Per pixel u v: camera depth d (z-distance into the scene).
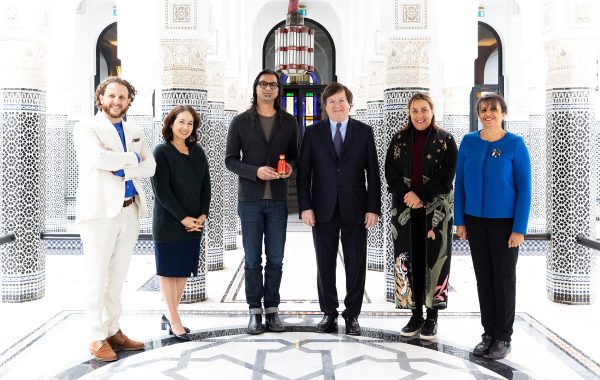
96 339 2.12
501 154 2.09
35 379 1.94
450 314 2.81
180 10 3.15
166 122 2.34
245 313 2.84
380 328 2.56
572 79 3.08
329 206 2.39
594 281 3.06
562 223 3.10
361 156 2.40
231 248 5.14
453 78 5.35
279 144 2.44
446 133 2.36
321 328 2.48
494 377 1.95
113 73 7.59
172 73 3.16
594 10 3.03
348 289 2.46
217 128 4.28
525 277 3.81
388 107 3.16
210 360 2.12
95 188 2.06
